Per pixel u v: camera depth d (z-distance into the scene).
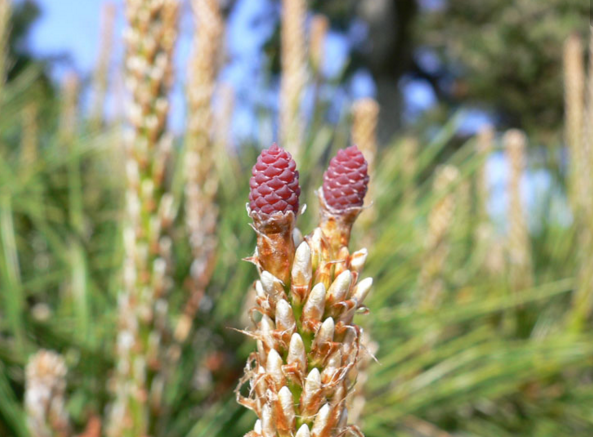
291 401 0.11
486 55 1.50
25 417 0.26
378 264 0.34
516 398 0.40
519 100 1.50
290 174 0.11
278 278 0.11
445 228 0.38
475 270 0.51
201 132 0.33
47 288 0.41
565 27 1.36
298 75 0.41
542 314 0.44
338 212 0.12
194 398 0.33
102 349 0.32
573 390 0.41
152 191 0.27
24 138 0.49
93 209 0.43
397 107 1.53
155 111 0.27
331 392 0.11
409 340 0.35
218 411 0.30
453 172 0.37
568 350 0.33
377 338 0.34
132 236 0.27
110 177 0.46
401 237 0.34
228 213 0.36
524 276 0.45
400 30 1.54
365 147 0.35
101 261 0.36
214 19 0.34
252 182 0.11
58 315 0.35
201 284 0.32
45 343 0.31
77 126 0.53
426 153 0.37
